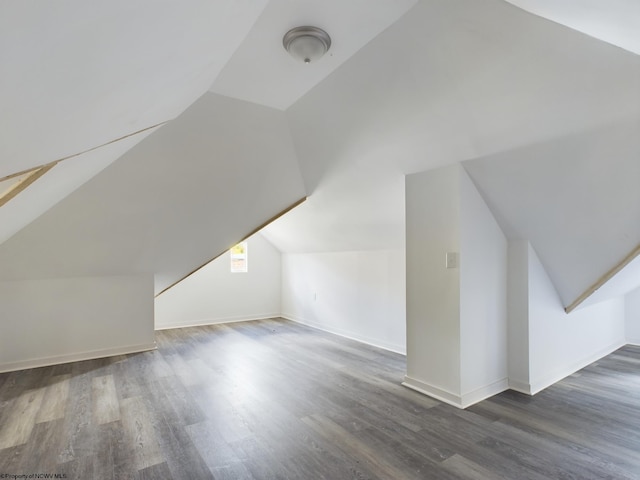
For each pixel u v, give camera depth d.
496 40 1.71
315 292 5.68
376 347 4.44
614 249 2.61
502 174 2.54
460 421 2.45
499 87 1.95
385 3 1.65
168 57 1.13
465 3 1.58
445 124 2.36
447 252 2.77
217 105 2.53
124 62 0.92
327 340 4.81
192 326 5.76
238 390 3.03
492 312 2.93
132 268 4.14
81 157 1.83
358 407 2.68
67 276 3.88
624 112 1.81
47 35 0.58
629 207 2.25
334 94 2.46
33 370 3.59
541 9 1.30
